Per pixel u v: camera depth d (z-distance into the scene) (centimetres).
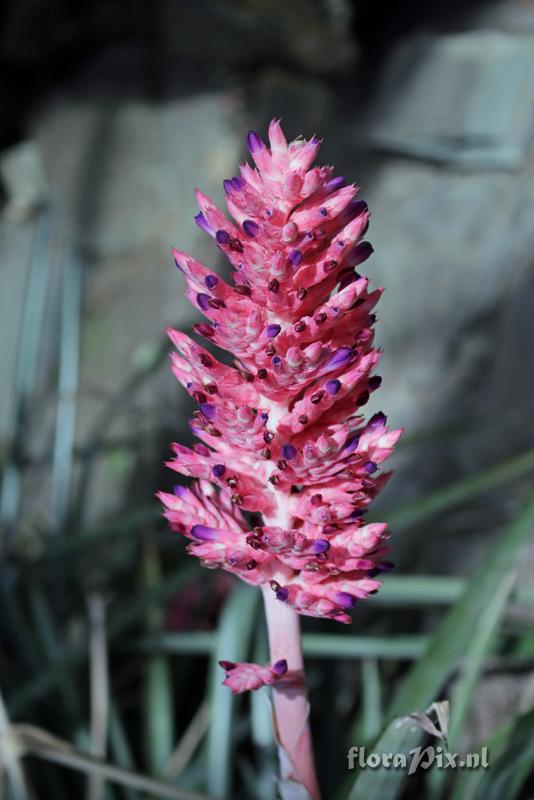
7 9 208
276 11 196
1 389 210
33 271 141
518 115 161
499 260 156
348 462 62
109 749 107
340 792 72
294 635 65
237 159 204
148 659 111
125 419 192
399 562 143
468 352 157
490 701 117
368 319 63
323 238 62
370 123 177
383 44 185
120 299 210
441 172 167
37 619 114
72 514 153
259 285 62
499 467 98
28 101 223
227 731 93
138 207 213
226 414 61
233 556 63
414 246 165
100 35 214
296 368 61
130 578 142
